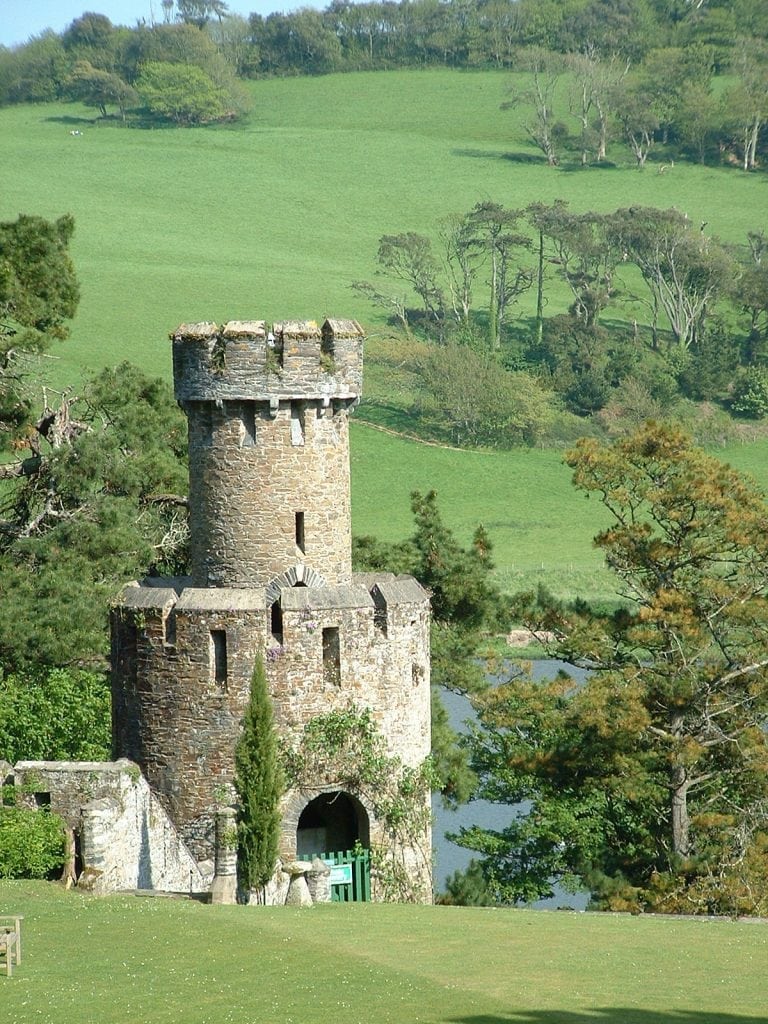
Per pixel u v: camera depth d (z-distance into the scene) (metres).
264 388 160.62
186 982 112.00
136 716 164.12
